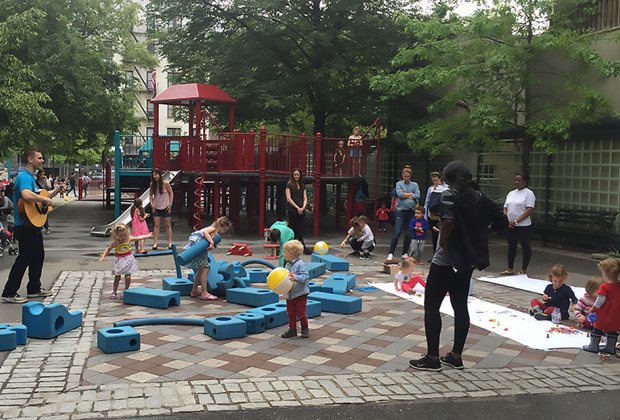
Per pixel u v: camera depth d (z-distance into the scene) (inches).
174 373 205.3
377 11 879.7
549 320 298.7
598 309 243.0
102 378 198.4
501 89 622.2
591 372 221.9
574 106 555.2
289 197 532.1
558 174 647.8
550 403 190.2
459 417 177.2
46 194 325.1
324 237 681.6
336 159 705.6
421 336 262.4
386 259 494.0
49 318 245.3
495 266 482.3
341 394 190.1
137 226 503.2
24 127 773.3
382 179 1088.8
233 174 673.0
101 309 302.0
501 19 596.7
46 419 164.7
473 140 613.6
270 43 898.7
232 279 336.5
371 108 874.8
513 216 427.8
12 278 311.6
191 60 904.3
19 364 211.6
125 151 1246.9
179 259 322.7
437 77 612.7
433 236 452.8
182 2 886.4
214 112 994.7
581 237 589.6
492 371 219.0
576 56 556.4
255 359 223.9
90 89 969.5
